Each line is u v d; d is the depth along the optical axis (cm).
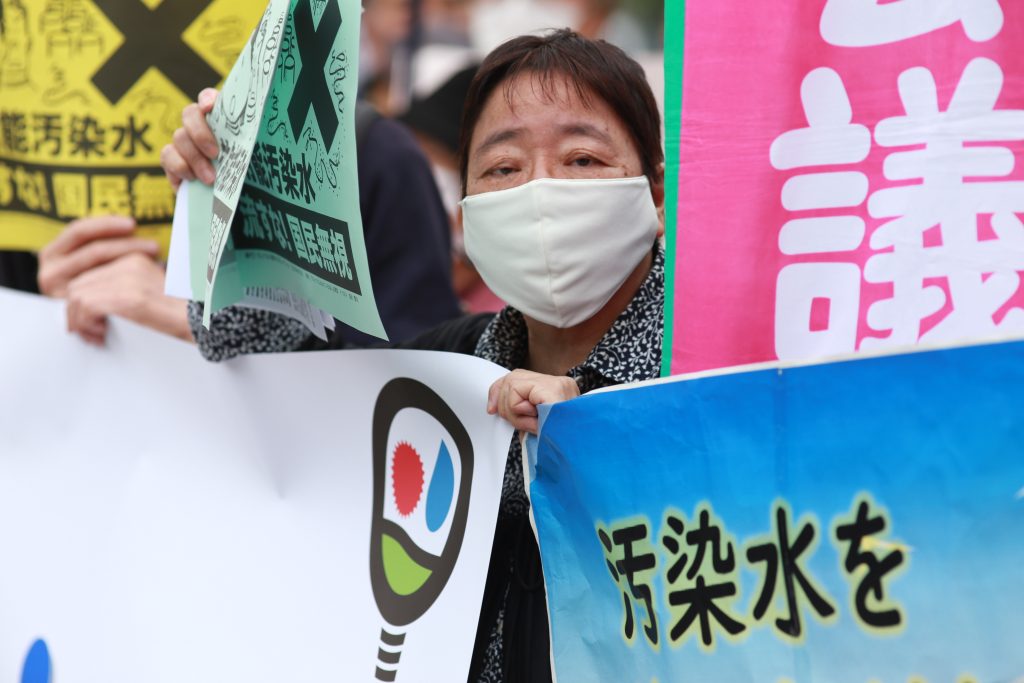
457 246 1150
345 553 604
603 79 564
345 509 609
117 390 695
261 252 615
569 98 562
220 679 629
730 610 467
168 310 707
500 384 549
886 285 484
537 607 551
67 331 715
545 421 523
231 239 622
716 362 508
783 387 461
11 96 754
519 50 580
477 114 590
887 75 486
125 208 737
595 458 508
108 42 733
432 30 1259
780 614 456
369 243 795
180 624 648
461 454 564
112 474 691
